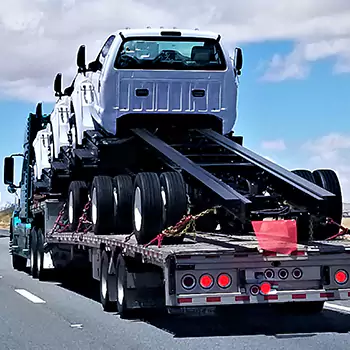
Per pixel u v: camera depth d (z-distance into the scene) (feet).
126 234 42.19
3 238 142.41
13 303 45.68
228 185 38.75
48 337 33.96
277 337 32.71
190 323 36.94
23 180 67.21
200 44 45.37
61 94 55.06
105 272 41.04
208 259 31.53
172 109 44.96
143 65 44.47
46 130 60.95
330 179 39.75
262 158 39.29
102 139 44.70
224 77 45.32
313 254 32.53
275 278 32.27
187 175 36.83
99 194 41.34
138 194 35.94
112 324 36.88
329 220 36.94
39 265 59.00
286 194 36.17
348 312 40.11
